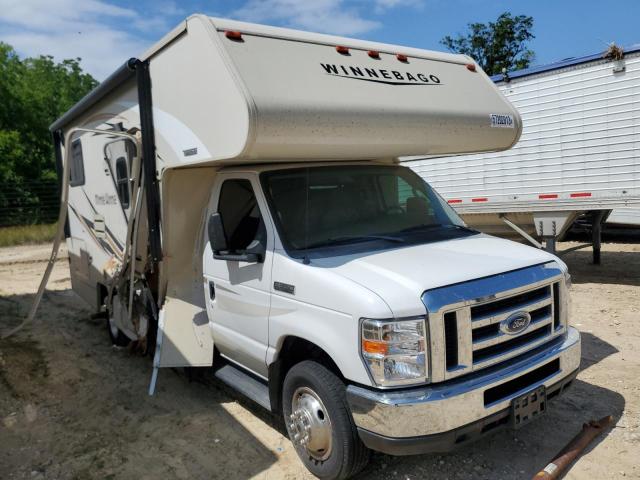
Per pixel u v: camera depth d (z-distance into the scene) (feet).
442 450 11.05
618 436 14.03
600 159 29.09
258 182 14.82
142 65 17.01
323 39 15.35
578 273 33.71
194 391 18.37
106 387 19.06
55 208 89.71
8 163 94.53
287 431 14.17
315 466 12.76
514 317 12.09
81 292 27.43
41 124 105.09
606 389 16.75
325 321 11.97
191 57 14.53
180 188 16.90
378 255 13.19
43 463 14.29
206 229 16.65
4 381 19.86
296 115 12.87
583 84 29.22
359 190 15.74
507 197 32.63
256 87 12.80
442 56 17.97
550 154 30.81
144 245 19.29
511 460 13.28
